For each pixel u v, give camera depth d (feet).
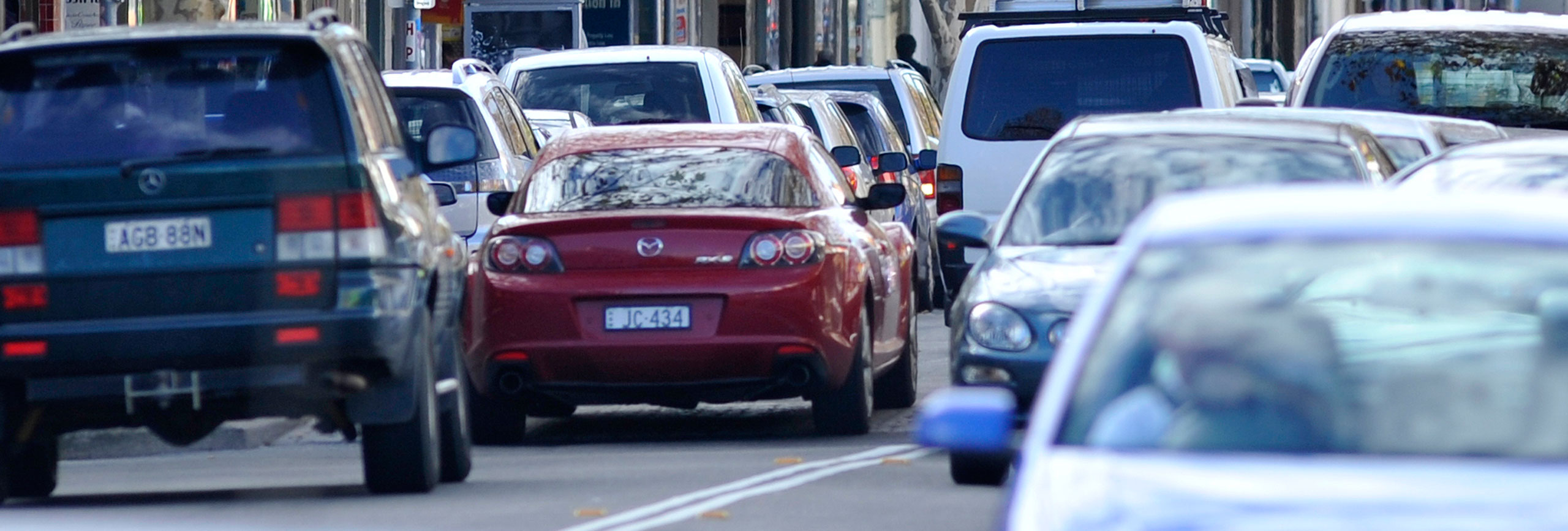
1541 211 51.11
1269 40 624.18
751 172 123.95
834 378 117.80
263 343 88.84
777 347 115.75
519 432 124.77
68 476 115.96
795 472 105.40
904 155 182.09
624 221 116.88
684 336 115.75
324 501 94.63
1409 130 138.21
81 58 91.71
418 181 101.35
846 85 277.23
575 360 116.26
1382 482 42.78
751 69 305.94
